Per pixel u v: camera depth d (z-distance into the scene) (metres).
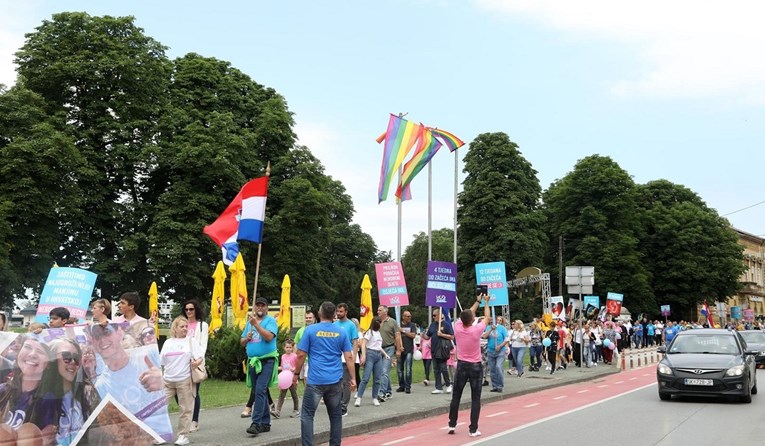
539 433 11.46
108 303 9.55
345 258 69.00
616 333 35.31
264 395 10.68
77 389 7.96
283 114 40.47
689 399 16.94
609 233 59.53
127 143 34.75
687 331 18.27
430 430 12.28
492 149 56.22
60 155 30.44
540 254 55.62
